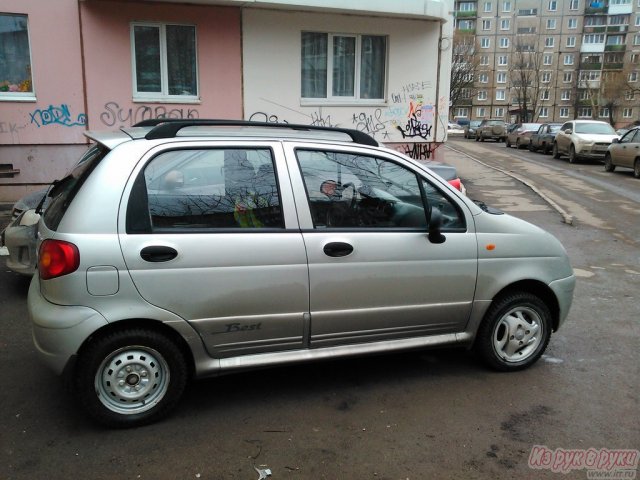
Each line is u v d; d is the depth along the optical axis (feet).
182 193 11.18
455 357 14.96
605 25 259.39
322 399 12.54
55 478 9.58
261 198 11.66
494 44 268.41
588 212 39.29
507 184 51.88
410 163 13.06
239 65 37.78
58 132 34.96
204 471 9.86
